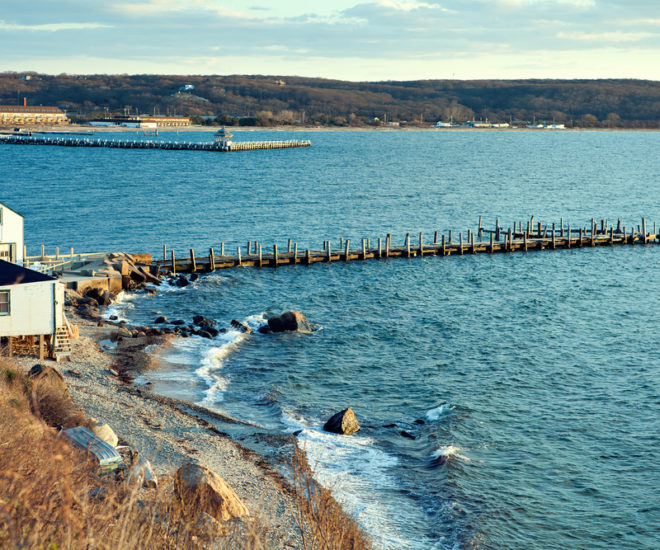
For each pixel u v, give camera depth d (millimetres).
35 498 9414
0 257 43094
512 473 25047
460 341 41469
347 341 41094
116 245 71562
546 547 20719
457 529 21125
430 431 28344
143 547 10234
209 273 58656
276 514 20234
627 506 23156
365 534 18641
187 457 23672
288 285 55312
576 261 67125
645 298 53250
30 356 33344
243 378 34594
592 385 34281
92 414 26469
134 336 39750
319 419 29625
